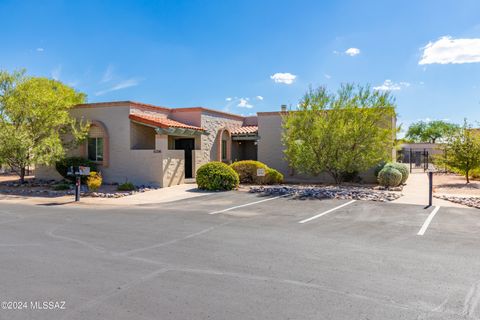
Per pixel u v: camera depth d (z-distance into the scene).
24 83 18.11
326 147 16.67
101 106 19.45
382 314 4.13
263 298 4.56
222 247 6.98
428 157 28.67
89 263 5.96
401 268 5.72
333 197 13.71
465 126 20.52
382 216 10.18
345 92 16.73
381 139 16.48
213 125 23.33
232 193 15.48
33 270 5.59
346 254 6.51
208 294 4.68
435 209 11.23
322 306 4.33
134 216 10.45
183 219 9.92
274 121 22.92
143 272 5.52
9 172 27.30
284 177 22.53
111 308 4.26
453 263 5.98
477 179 21.97
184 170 20.42
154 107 20.78
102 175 19.45
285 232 8.28
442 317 4.06
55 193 16.08
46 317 4.03
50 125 18.53
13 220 9.84
